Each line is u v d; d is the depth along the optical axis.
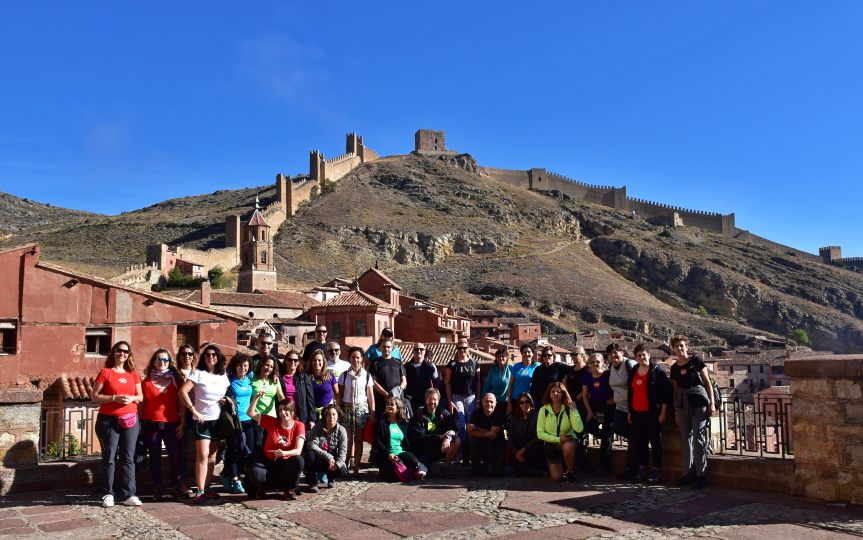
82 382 28.14
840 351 158.12
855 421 10.49
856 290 180.00
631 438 13.33
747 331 140.12
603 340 102.81
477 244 175.25
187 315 31.02
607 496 11.59
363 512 10.78
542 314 138.00
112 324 29.45
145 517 10.59
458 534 9.30
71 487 12.76
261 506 11.45
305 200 180.25
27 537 9.34
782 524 9.44
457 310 113.25
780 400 12.64
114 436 11.62
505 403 15.22
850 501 10.51
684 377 12.47
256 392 12.47
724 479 12.30
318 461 12.88
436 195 197.50
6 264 27.69
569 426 13.55
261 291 81.25
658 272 178.25
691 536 8.98
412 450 14.42
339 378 15.16
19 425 12.39
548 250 181.88
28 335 27.77
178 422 12.43
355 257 156.25
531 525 9.70
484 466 14.70
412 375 15.96
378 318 55.12
